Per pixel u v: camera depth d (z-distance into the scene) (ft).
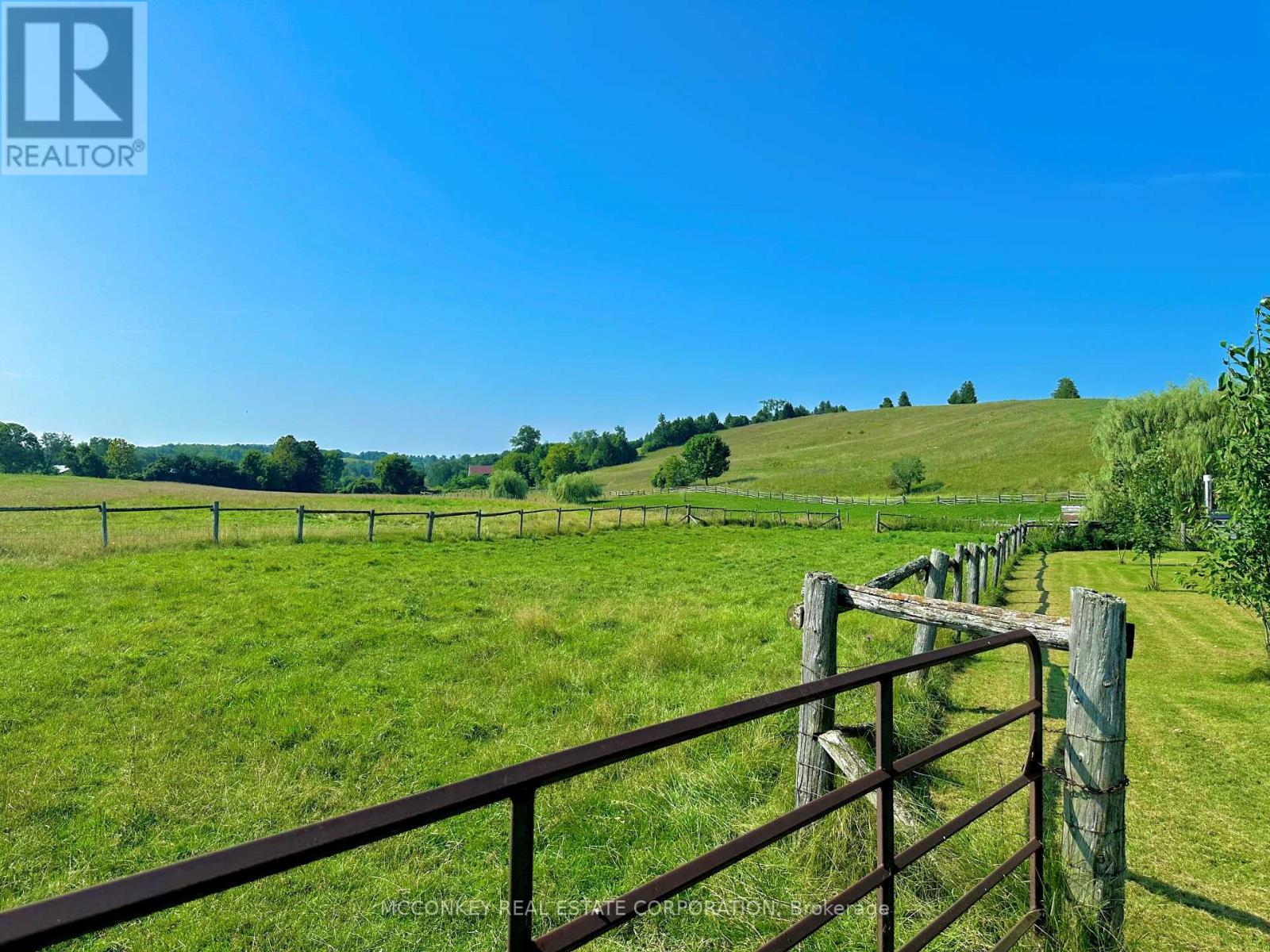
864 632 27.32
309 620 30.30
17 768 15.43
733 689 20.76
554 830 12.59
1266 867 11.26
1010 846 11.32
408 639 27.76
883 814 7.07
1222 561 22.12
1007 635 8.81
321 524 71.56
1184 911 10.16
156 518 79.56
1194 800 13.57
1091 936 8.96
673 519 107.55
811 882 10.53
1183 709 18.93
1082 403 321.93
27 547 46.91
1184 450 71.46
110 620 29.32
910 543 83.46
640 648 25.31
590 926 4.49
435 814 3.62
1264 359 20.18
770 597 40.83
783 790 13.25
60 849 12.45
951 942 9.04
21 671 22.02
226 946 9.89
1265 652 25.58
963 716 18.74
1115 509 56.75
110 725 18.08
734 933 9.61
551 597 39.14
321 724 18.44
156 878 2.68
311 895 10.98
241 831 13.21
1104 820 9.09
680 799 13.30
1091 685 9.17
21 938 2.25
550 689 21.25
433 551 59.67
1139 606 36.86
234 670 22.94
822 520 122.21
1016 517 136.15
